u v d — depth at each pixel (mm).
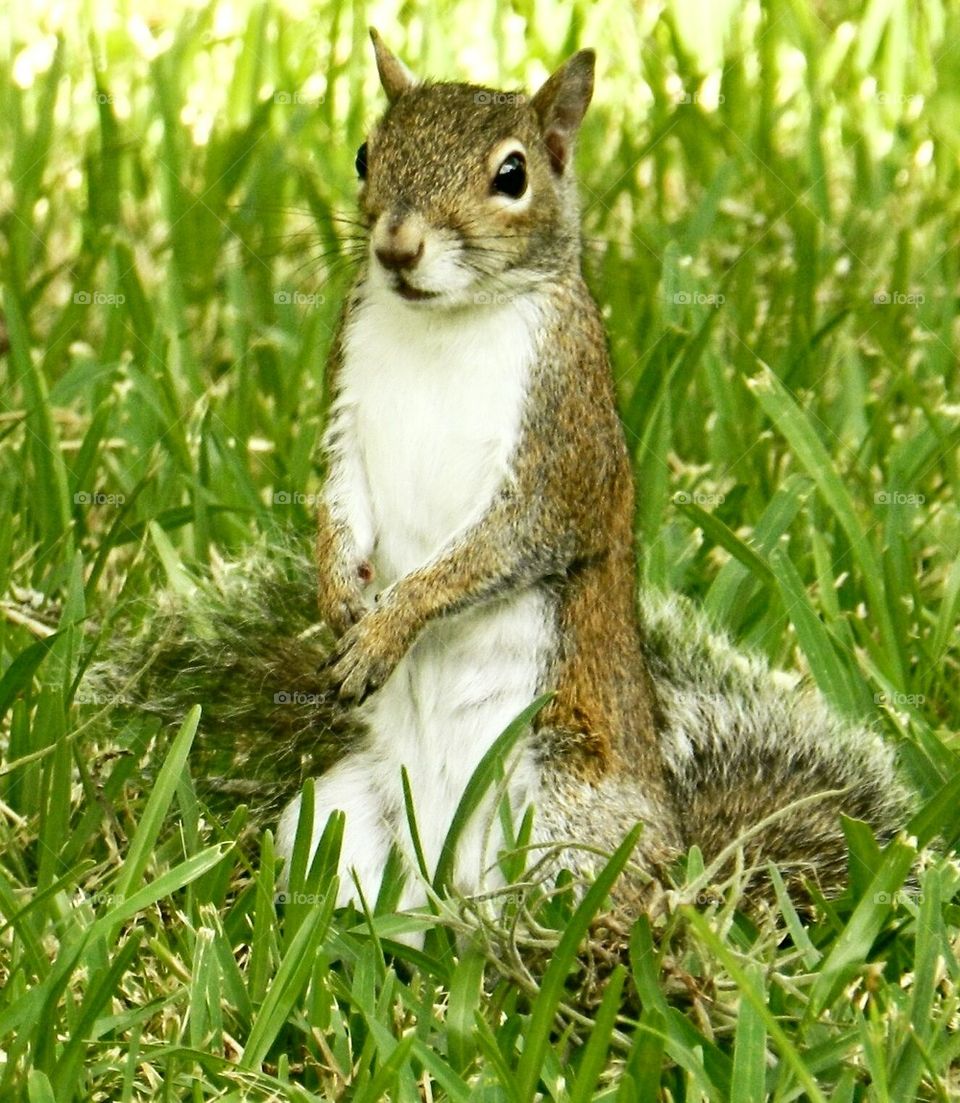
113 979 7305
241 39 18562
